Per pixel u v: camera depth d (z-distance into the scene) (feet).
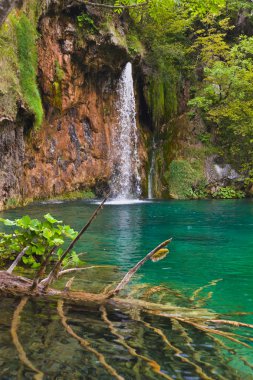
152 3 24.49
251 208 48.80
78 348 8.41
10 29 44.55
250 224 33.83
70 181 58.23
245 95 73.41
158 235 27.53
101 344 8.68
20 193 47.16
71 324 9.75
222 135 74.84
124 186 66.33
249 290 14.74
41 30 51.34
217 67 71.51
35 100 47.47
